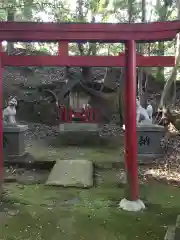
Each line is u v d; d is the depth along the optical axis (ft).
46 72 35.83
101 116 30.73
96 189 13.47
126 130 11.38
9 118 18.79
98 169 17.02
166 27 10.68
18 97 30.83
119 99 29.63
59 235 8.95
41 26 10.71
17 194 12.62
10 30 10.77
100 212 10.77
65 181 14.12
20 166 17.06
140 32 10.86
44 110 30.17
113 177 15.47
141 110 18.92
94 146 23.45
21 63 14.70
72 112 27.76
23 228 9.41
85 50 34.55
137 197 11.30
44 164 17.26
